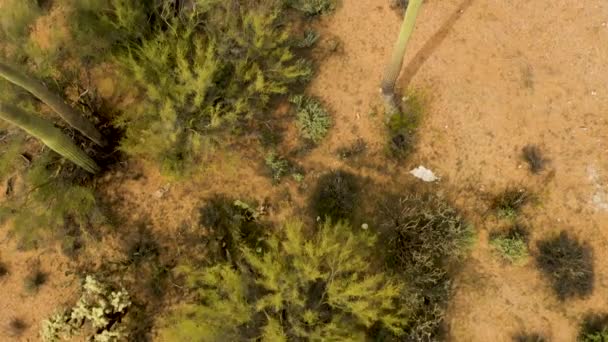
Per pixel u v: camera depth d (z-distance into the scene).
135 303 10.95
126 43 11.27
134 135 10.80
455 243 10.95
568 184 11.48
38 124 8.26
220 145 11.52
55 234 11.23
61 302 10.98
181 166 11.10
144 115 10.97
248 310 9.67
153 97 10.45
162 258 11.23
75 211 11.16
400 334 10.30
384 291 9.52
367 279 9.46
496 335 11.02
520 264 11.13
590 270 11.06
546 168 11.55
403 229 11.01
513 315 11.06
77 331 10.59
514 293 11.12
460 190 11.53
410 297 10.61
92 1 10.96
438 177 11.58
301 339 9.84
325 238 9.69
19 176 11.57
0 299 11.05
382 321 10.71
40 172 10.88
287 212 11.48
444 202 11.33
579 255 11.02
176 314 10.59
